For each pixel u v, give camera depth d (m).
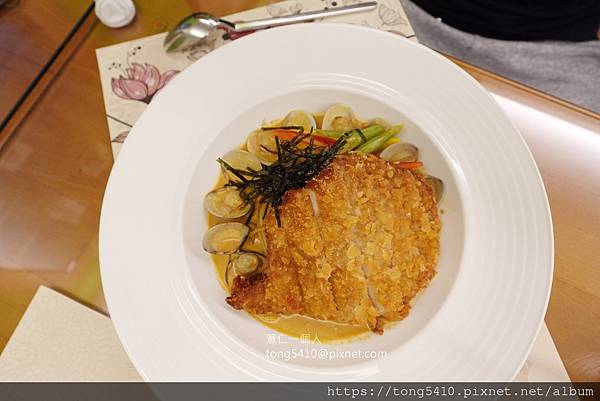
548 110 0.39
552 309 0.36
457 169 0.36
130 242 0.35
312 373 0.34
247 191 0.39
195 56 0.41
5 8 0.42
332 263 0.36
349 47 0.38
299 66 0.38
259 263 0.38
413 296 0.36
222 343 0.34
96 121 0.40
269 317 0.37
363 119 0.40
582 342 0.36
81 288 0.37
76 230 0.39
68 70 0.40
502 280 0.34
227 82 0.38
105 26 0.41
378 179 0.37
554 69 0.58
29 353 0.36
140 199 0.36
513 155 0.36
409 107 0.37
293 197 0.37
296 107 0.39
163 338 0.34
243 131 0.39
